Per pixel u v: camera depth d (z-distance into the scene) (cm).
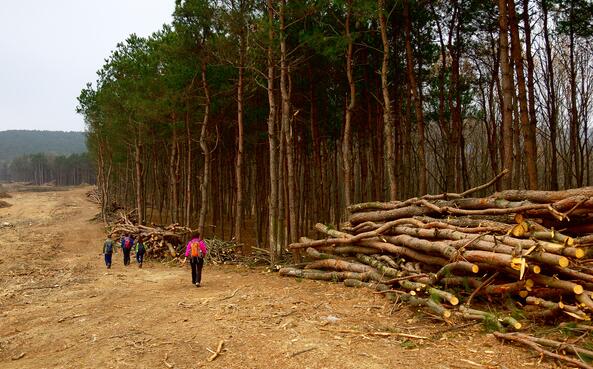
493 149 2112
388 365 540
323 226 1284
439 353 574
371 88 2088
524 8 1561
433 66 2216
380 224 1063
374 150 2139
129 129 2959
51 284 1316
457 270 780
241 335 699
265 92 2303
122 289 1209
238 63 1881
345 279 1073
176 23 1978
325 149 2522
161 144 3491
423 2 1764
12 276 1482
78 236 2953
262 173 2955
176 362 601
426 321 719
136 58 2562
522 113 1211
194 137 2694
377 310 800
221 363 589
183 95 2212
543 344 559
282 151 1777
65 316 903
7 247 2305
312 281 1152
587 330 583
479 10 1788
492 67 2170
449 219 883
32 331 802
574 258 632
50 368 609
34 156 14325
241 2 1723
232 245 1970
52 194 7744
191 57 2075
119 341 708
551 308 639
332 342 638
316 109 2178
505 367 515
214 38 1881
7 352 698
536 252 643
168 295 1096
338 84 2136
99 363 612
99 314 909
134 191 4881
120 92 2719
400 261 950
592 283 616
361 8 1366
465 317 690
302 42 1614
